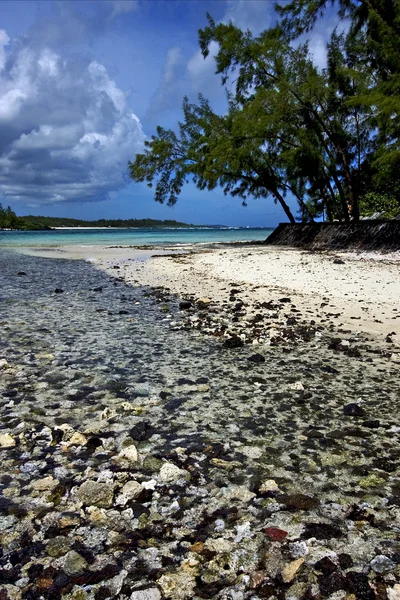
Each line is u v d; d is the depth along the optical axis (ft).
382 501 10.24
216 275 59.00
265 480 11.19
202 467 11.86
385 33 78.95
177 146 128.98
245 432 14.10
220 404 16.40
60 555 8.45
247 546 8.68
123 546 8.70
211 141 118.73
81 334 27.27
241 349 24.12
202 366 21.07
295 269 56.90
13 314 33.24
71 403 16.34
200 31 106.93
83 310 35.53
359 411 15.43
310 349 24.02
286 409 15.98
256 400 16.84
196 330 28.63
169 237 224.33
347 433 14.01
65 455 12.49
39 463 12.03
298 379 19.27
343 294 39.68
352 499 10.37
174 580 7.78
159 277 59.88
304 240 98.53
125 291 47.19
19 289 47.39
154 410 15.81
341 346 23.90
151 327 29.53
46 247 136.36
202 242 163.43
